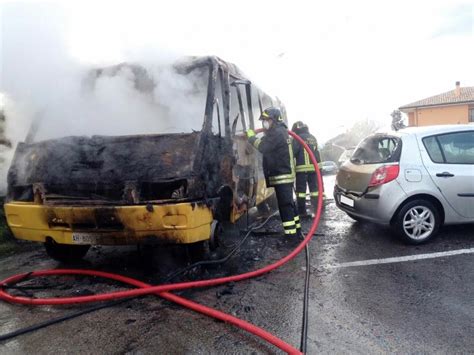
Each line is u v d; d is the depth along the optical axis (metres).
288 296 3.57
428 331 2.91
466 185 4.97
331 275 4.07
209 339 2.85
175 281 3.89
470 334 2.86
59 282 4.05
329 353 2.65
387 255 4.66
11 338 2.91
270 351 2.69
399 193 4.86
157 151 3.67
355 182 5.37
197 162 3.61
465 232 5.50
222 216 4.33
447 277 3.90
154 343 2.80
